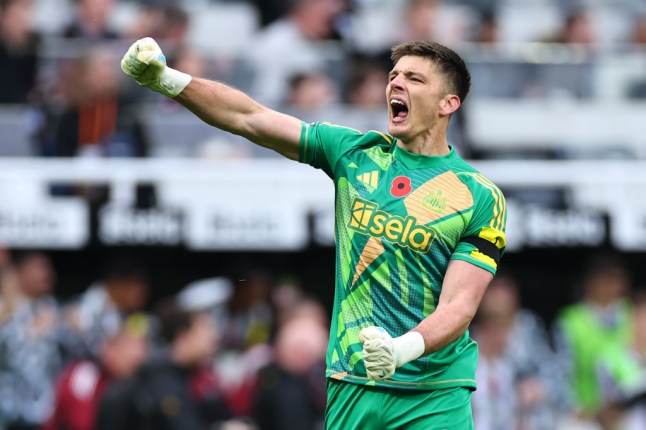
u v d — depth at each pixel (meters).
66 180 36.03
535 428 34.16
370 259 16.31
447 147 17.00
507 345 34.53
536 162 38.25
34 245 35.72
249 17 42.25
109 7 39.97
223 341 34.75
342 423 16.62
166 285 38.38
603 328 35.69
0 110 36.62
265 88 37.62
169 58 37.00
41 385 32.88
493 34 43.06
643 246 37.75
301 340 31.94
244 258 38.25
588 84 39.34
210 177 36.50
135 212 36.09
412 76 16.55
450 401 16.55
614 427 34.78
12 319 33.28
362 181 16.62
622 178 37.97
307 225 36.62
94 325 33.56
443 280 16.31
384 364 14.67
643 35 44.25
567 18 43.75
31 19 37.97
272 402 31.33
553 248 38.88
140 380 30.16
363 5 42.25
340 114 37.56
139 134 36.75
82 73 36.81
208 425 30.97
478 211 16.38
